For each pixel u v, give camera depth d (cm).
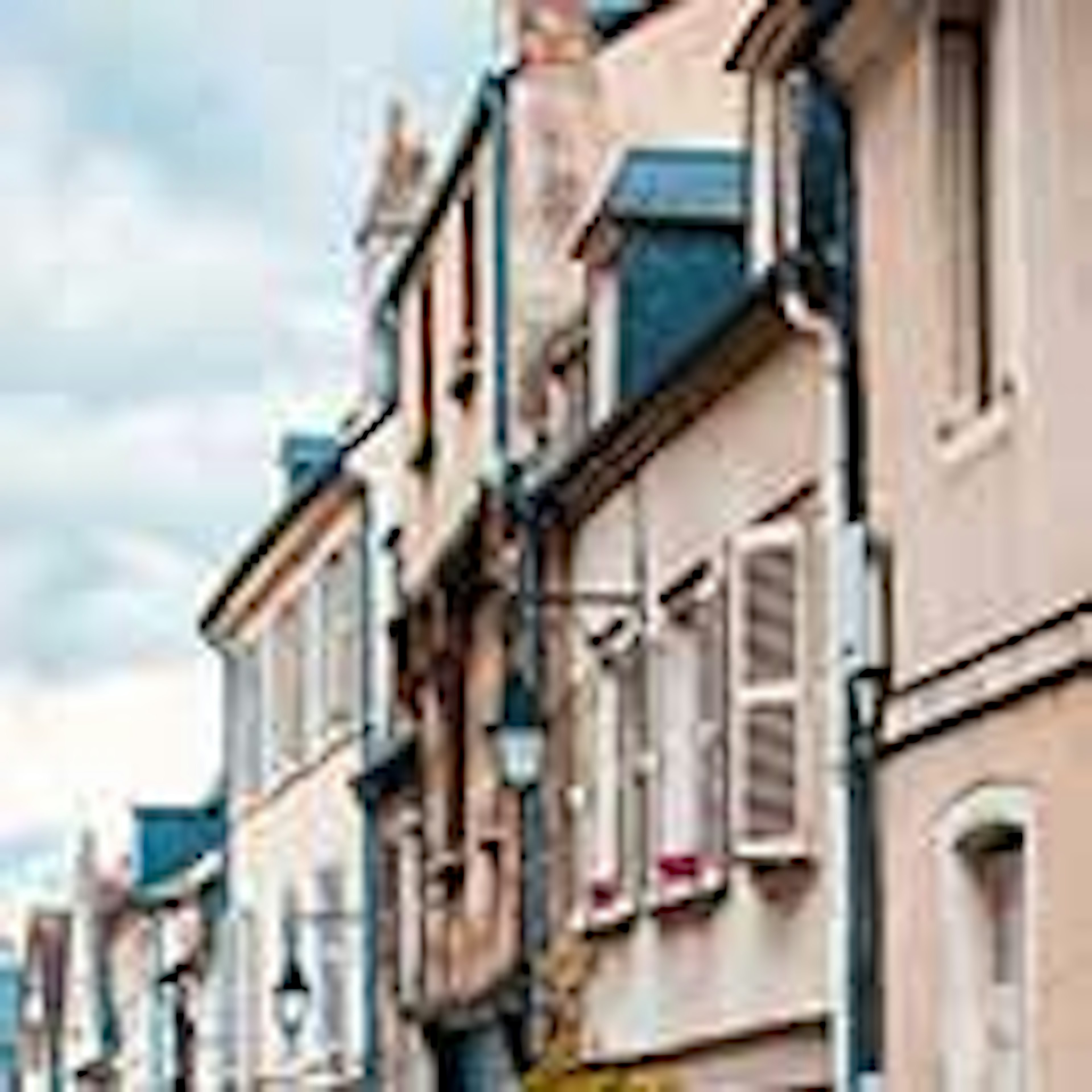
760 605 2628
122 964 8062
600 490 3250
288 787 5416
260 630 5703
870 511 2355
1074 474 1944
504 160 3828
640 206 3328
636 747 3109
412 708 4375
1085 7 1948
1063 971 1944
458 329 4075
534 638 3497
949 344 2202
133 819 7956
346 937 4903
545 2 3856
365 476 4775
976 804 2100
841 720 2381
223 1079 5972
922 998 2222
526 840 3547
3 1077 10875
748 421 2745
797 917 2603
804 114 2577
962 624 2153
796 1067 2612
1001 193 2067
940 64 2205
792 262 2478
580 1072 3256
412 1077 4434
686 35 3769
